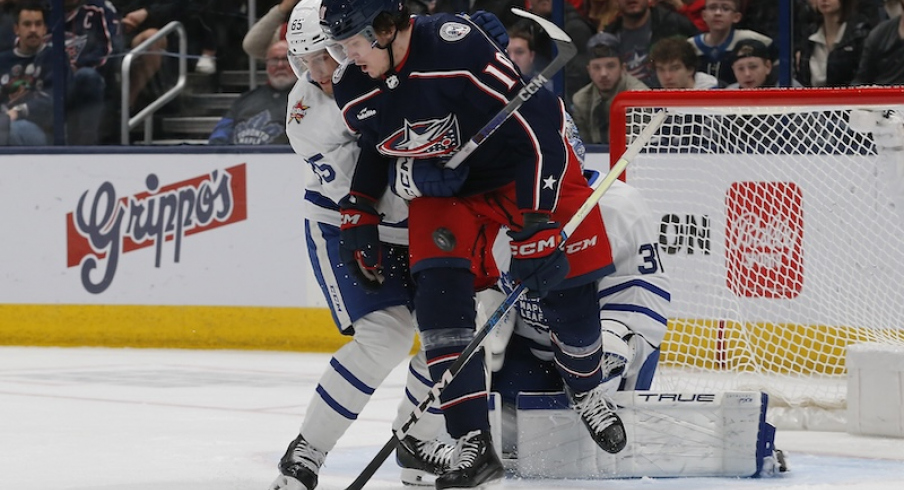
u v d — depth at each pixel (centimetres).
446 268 1066
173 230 2720
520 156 1044
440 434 1269
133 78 2836
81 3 2833
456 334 1061
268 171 2659
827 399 1694
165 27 2814
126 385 2102
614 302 1297
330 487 1189
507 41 1091
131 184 2741
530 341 1312
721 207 1892
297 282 2645
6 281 2817
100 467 1316
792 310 1923
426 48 1023
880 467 1303
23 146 2875
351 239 1094
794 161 1930
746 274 1902
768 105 1515
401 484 1213
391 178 1087
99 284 2766
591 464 1220
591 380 1170
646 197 1864
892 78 2344
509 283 1282
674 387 1745
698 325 1853
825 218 1928
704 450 1227
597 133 2538
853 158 1945
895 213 1914
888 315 1931
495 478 1062
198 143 2817
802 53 2403
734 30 2428
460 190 1077
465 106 1031
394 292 1136
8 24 2867
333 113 1137
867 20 2350
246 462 1348
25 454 1411
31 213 2798
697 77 2464
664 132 1891
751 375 1853
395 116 1038
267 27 2756
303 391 2023
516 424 1272
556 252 1048
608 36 2506
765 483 1196
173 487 1189
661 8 2469
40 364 2431
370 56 1012
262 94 2775
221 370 2317
